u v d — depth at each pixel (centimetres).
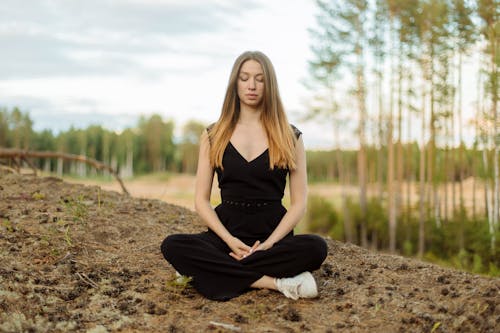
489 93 1094
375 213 1620
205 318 281
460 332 264
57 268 336
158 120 6209
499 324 268
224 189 325
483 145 1194
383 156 1873
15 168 679
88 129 5769
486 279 323
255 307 294
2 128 3553
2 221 405
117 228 423
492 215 1144
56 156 682
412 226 1537
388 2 1417
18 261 337
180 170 6206
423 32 1369
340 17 1522
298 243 300
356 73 1573
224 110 332
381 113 1588
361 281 332
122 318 277
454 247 1264
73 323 266
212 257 310
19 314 269
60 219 421
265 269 306
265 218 319
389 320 276
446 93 1350
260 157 317
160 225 448
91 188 532
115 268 351
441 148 1438
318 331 265
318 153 3778
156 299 304
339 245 415
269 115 326
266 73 326
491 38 1103
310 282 302
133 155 6056
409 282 329
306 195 330
